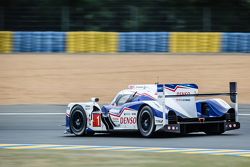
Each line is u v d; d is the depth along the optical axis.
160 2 140.38
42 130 53.59
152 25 135.62
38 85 90.44
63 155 36.28
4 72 98.44
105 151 38.06
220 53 111.00
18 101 81.44
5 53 115.19
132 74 96.00
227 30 132.50
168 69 98.44
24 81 92.69
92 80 92.94
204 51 112.00
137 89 46.72
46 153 37.38
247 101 79.88
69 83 91.38
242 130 51.31
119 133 50.09
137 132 49.56
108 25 137.62
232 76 93.50
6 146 42.12
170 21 135.00
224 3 135.88
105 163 32.59
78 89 88.06
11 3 142.25
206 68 98.56
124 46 114.00
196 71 96.75
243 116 63.00
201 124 45.44
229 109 46.59
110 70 98.81
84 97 83.81
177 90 45.44
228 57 106.56
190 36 112.31
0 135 49.88
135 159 34.03
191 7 136.88
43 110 70.88
